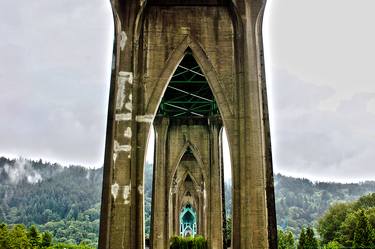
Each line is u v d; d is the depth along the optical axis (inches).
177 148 1733.5
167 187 1695.4
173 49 916.6
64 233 7509.8
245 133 842.8
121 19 889.5
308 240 3051.2
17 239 3403.1
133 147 861.2
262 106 861.2
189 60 1176.2
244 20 889.5
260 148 833.5
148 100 892.6
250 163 823.1
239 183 831.1
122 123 852.0
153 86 898.7
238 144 855.7
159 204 1581.0
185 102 1542.8
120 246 791.7
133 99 874.1
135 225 826.8
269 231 796.0
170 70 907.4
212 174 1670.8
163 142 1647.4
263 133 846.5
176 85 1402.6
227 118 872.3
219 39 918.4
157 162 1622.8
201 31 923.4
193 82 1331.2
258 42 889.5
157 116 1664.6
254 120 843.4
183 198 2637.8
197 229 2487.7
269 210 807.7
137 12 896.3
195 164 2169.0
